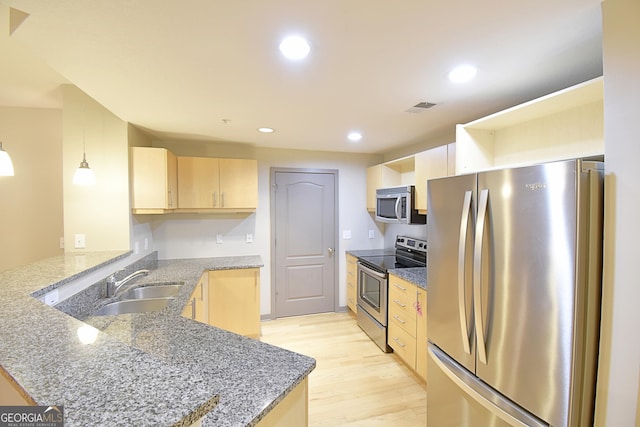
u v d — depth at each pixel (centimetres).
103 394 63
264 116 241
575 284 109
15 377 69
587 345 112
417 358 251
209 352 123
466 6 107
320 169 400
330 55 142
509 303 133
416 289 251
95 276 201
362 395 235
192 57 143
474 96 196
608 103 105
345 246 416
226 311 318
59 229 293
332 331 354
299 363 115
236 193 337
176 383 68
